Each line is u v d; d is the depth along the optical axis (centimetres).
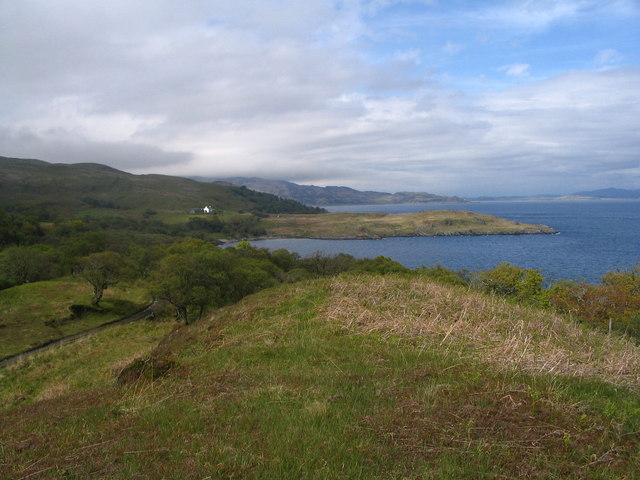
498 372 734
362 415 579
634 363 848
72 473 463
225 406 646
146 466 467
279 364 906
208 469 449
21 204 15638
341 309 1314
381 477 427
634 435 512
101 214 17512
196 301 3797
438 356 885
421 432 516
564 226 18362
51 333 3891
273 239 17788
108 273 4925
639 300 2562
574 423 533
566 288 2953
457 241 14800
